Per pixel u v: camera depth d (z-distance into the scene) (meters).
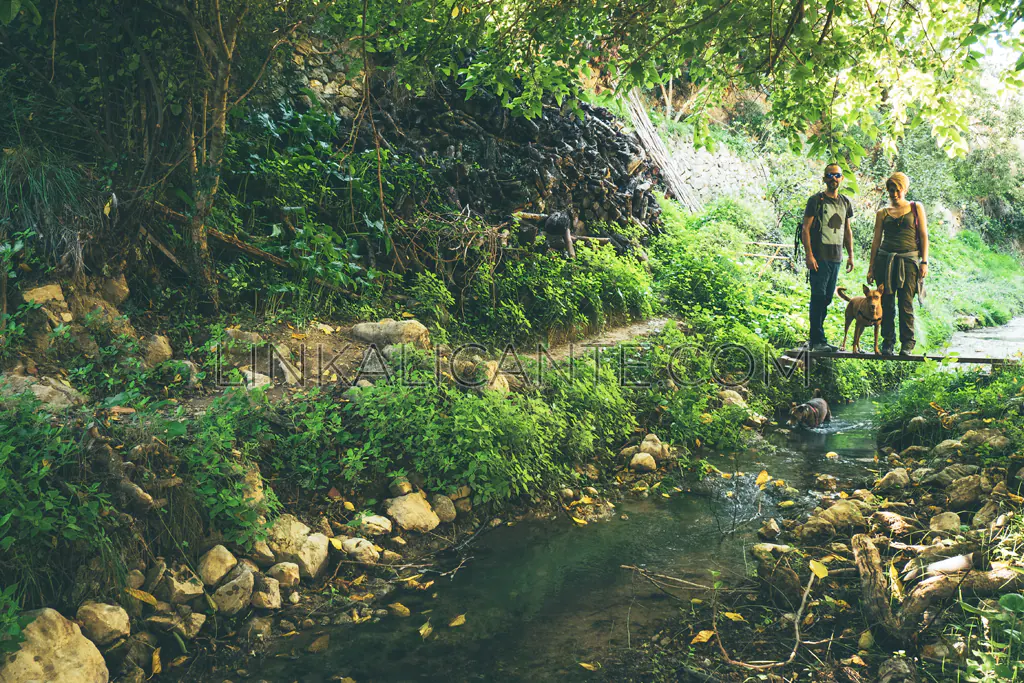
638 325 9.78
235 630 3.83
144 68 6.13
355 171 8.05
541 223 9.60
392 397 5.43
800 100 4.85
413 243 8.04
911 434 6.69
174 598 3.79
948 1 5.10
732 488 5.96
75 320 5.56
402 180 8.24
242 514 4.24
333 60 9.10
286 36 6.84
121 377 5.43
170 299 6.58
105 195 6.02
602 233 10.84
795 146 5.05
